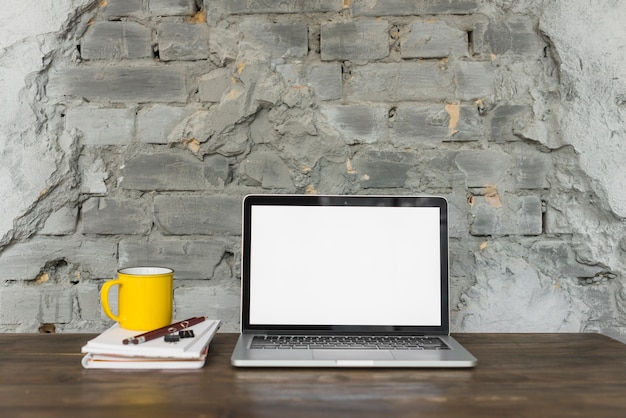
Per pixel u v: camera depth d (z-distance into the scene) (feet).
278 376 2.55
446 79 3.65
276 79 3.63
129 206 3.65
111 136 3.64
